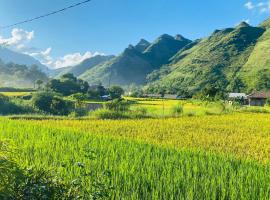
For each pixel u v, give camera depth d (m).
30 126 26.50
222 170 13.01
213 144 24.02
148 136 27.98
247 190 10.73
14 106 76.44
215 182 11.21
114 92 173.12
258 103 146.88
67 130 25.03
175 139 26.31
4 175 6.95
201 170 13.17
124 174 11.52
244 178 12.35
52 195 7.84
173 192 10.38
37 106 79.12
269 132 32.81
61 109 79.00
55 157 13.75
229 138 27.52
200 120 46.72
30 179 7.93
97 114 51.78
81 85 178.50
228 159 16.08
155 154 16.30
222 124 41.12
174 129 33.94
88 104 87.38
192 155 16.80
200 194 10.35
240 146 23.30
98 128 32.97
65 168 11.59
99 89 182.75
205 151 18.78
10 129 23.75
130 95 188.25
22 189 7.60
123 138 22.03
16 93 142.25
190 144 23.69
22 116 47.09
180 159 15.20
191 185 10.98
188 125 38.69
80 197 8.25
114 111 52.41
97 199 8.30
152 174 11.91
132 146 18.28
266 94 147.62
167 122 42.19
